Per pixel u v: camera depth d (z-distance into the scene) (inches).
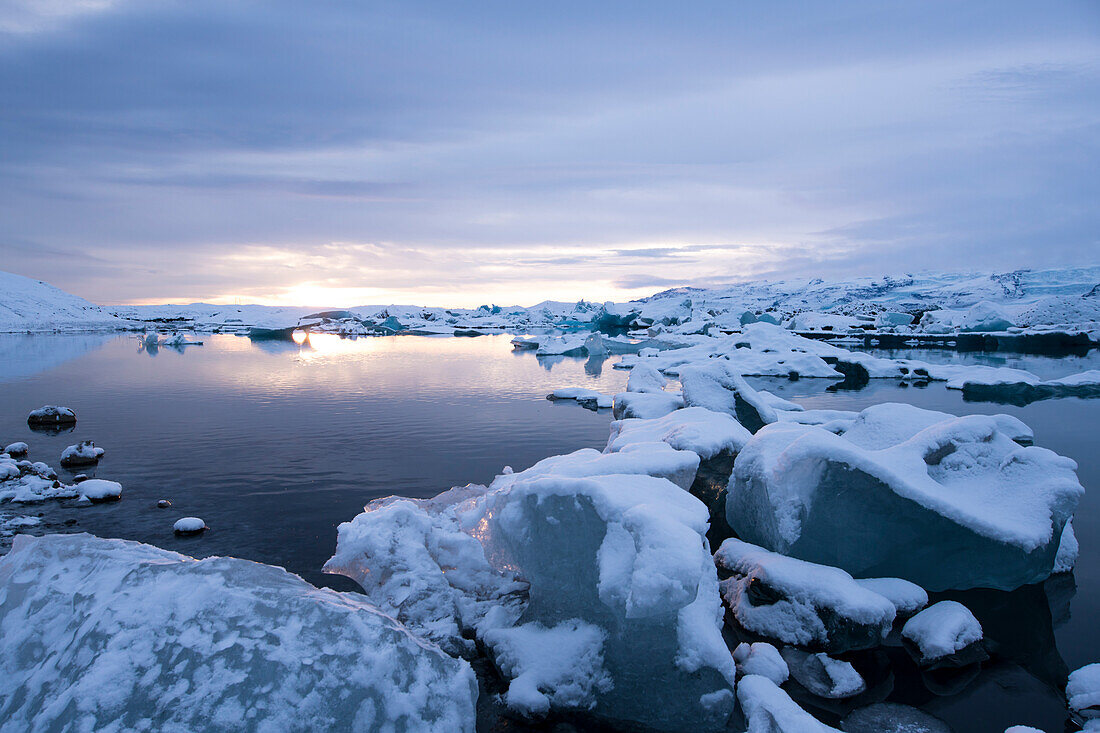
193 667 110.3
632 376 636.1
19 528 276.5
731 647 197.0
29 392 721.0
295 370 996.6
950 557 219.8
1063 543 249.9
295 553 253.1
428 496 330.3
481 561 227.1
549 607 179.8
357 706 113.4
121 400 663.8
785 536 221.1
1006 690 174.4
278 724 106.6
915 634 192.4
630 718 159.0
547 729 156.5
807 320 2071.9
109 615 119.0
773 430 260.5
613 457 217.2
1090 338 1539.1
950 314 2071.9
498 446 453.4
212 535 272.8
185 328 2610.7
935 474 248.1
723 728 155.3
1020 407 661.9
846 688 170.9
